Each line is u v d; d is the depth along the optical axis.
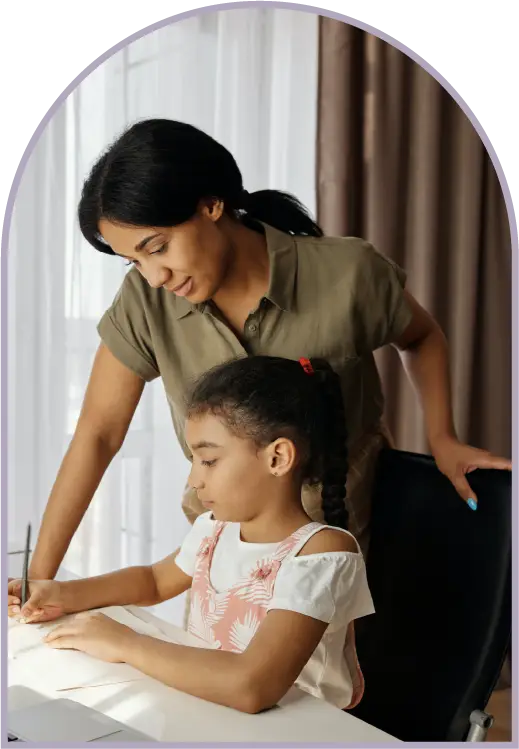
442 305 2.38
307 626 0.92
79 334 2.06
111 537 2.13
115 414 1.26
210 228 1.08
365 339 1.27
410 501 1.26
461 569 1.17
